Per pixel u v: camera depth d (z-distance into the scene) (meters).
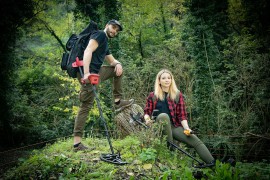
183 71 8.22
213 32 8.98
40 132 9.55
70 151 3.75
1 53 9.20
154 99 4.11
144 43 12.59
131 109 4.55
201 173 3.24
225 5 9.48
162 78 4.07
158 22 13.16
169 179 3.13
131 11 12.23
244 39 8.32
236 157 6.02
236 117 7.09
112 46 9.22
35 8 10.73
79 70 3.48
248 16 9.72
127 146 3.76
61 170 3.21
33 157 3.59
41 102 10.55
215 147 6.48
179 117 4.01
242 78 7.36
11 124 9.59
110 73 3.99
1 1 9.02
